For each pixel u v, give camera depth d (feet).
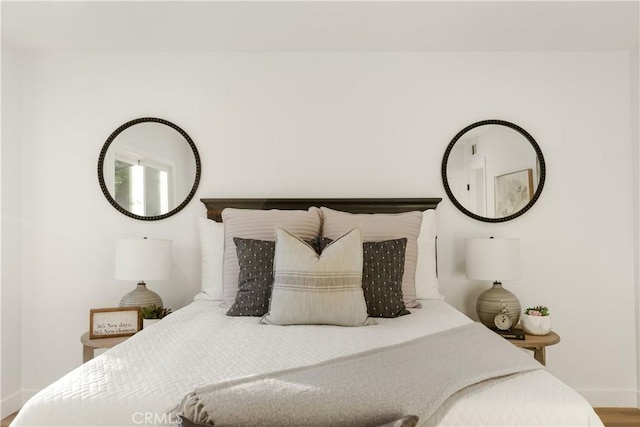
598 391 9.51
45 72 9.78
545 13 8.10
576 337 9.62
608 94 9.77
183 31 8.84
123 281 9.74
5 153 9.22
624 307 9.62
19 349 9.55
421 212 8.73
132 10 8.00
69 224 9.75
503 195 9.73
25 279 9.68
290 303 6.27
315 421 3.45
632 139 9.71
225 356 4.70
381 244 7.41
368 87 9.82
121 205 9.75
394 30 8.81
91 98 9.83
